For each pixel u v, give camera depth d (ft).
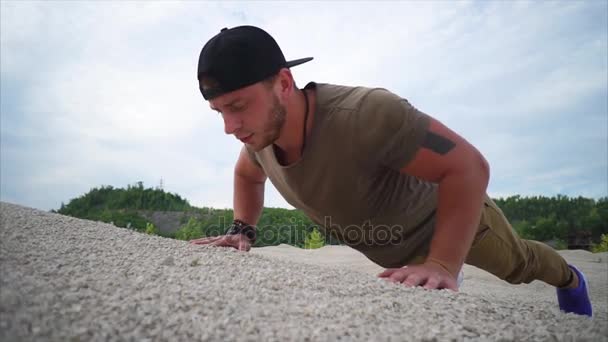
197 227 49.62
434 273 6.21
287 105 6.51
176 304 4.30
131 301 4.27
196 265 5.95
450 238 6.47
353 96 6.88
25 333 3.41
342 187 7.25
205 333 3.78
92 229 7.53
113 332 3.63
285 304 4.66
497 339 4.24
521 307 5.67
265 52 6.14
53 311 3.84
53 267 5.06
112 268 5.34
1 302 3.74
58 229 7.06
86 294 4.31
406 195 7.80
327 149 6.85
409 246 8.33
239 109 6.18
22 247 5.73
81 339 3.46
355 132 6.69
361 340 3.95
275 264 6.54
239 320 4.12
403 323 4.42
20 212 7.78
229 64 5.93
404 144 6.61
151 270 5.42
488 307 5.27
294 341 3.83
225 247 8.09
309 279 5.74
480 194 6.64
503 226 8.46
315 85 6.98
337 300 4.97
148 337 3.65
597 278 18.47
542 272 9.16
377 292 5.41
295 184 7.46
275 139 6.68
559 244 65.31
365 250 8.64
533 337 4.40
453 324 4.50
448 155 6.55
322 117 6.76
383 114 6.60
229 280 5.32
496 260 8.52
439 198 6.75
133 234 7.72
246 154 9.12
